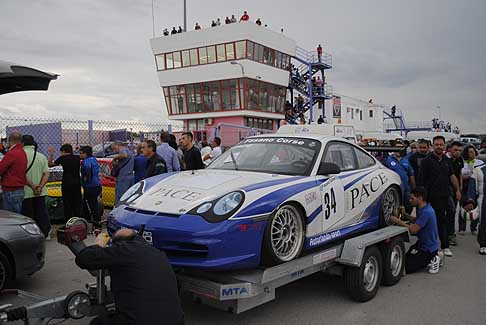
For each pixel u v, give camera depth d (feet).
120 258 10.23
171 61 142.10
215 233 12.51
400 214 21.85
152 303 10.05
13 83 15.56
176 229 12.65
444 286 19.29
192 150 28.43
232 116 132.87
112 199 36.47
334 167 16.24
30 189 24.17
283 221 14.30
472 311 16.30
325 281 19.72
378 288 17.88
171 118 144.15
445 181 24.54
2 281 16.61
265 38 133.08
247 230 12.98
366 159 20.40
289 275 14.43
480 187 30.17
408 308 16.53
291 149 17.56
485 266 22.68
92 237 26.94
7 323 11.41
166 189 14.90
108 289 12.71
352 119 164.76
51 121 39.75
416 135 95.76
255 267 13.53
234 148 19.20
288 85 146.20
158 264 10.51
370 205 19.15
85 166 29.40
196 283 13.02
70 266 21.15
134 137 53.31
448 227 27.07
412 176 27.53
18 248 16.89
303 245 14.90
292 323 14.94
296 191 14.74
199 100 137.69
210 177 15.58
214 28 130.93
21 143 23.35
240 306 12.83
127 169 29.01
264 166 17.06
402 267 19.81
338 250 16.61
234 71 128.47
